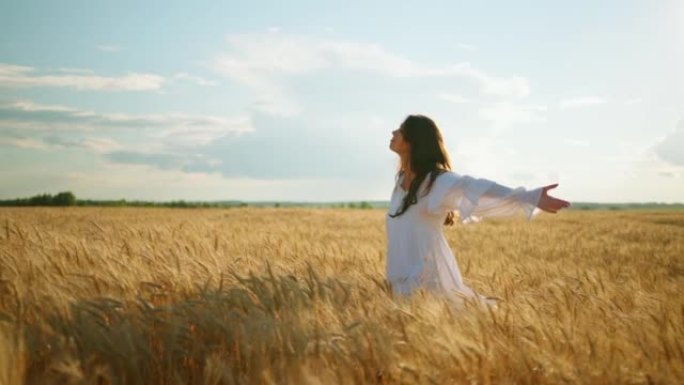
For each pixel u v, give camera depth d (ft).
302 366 8.92
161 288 13.26
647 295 14.34
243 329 9.94
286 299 11.74
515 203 13.48
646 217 138.51
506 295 14.43
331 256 20.93
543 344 10.16
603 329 11.03
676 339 10.31
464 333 10.37
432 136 14.66
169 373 9.62
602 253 37.42
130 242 20.08
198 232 28.04
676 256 35.96
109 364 9.48
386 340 9.68
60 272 14.62
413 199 14.66
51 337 10.01
